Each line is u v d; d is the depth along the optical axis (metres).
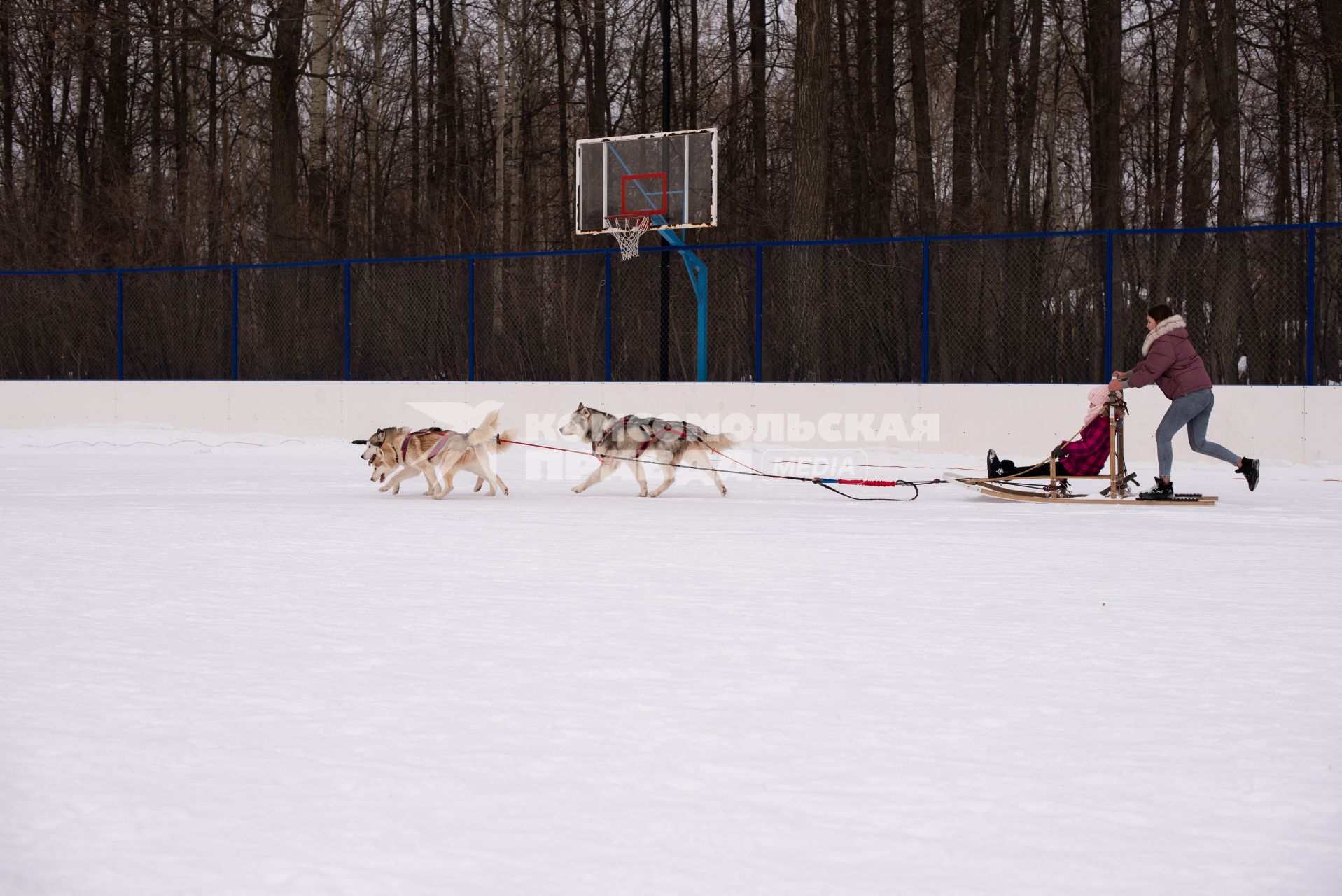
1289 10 33.09
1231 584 8.73
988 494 16.12
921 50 35.72
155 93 44.12
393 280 28.20
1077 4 38.44
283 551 10.40
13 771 4.39
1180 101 36.22
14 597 8.02
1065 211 48.09
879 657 6.26
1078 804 4.11
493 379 27.56
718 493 16.61
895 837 3.80
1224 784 4.31
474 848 3.69
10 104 44.12
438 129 44.59
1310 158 38.16
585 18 39.88
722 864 3.58
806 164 29.30
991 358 25.19
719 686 5.64
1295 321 23.28
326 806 4.04
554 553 10.29
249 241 44.06
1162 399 21.47
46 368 30.47
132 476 19.06
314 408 27.17
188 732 4.88
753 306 26.11
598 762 4.50
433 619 7.27
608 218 25.83
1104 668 6.06
